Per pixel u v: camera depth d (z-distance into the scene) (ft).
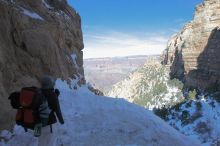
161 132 43.32
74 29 88.43
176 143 41.70
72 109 45.16
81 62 89.25
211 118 463.01
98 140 37.73
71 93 50.01
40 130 24.82
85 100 48.62
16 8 54.95
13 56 47.24
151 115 51.26
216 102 526.98
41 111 24.85
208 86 642.63
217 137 408.05
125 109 48.49
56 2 87.15
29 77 48.37
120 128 41.24
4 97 38.96
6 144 34.17
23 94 24.66
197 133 436.76
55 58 58.29
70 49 80.84
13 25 49.78
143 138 40.04
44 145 26.03
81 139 37.52
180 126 475.31
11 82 43.06
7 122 36.70
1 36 46.47
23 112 24.84
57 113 25.61
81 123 41.37
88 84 84.64
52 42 57.98
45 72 53.21
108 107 47.73
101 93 91.76
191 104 533.55
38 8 65.51
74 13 95.14
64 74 61.98
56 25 66.13
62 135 37.50
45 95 25.41
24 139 35.27
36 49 52.44
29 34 52.34
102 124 41.81
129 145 37.58
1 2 48.75
